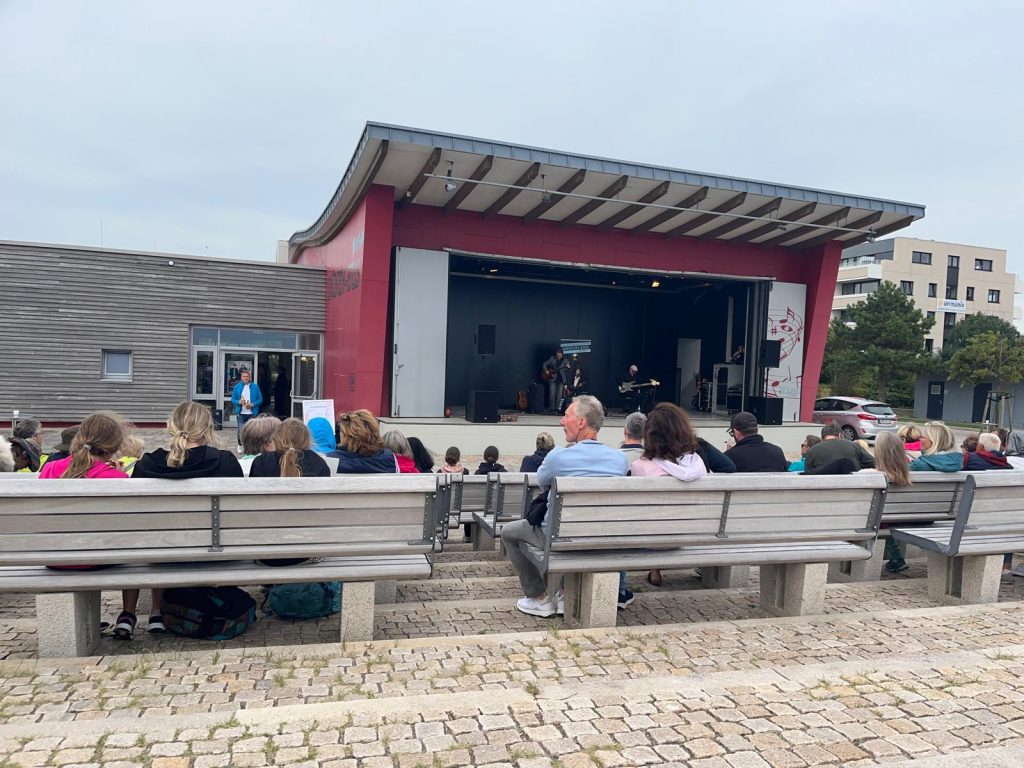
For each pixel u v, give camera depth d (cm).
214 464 321
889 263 6009
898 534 456
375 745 225
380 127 1151
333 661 308
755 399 1748
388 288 1447
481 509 635
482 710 252
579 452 374
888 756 228
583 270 1841
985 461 546
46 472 350
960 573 450
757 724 248
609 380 2211
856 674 297
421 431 1430
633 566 363
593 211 1531
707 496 374
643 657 321
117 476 335
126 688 274
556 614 416
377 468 437
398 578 334
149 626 364
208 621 362
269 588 436
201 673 292
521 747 226
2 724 238
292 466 345
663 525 368
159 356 1727
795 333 1791
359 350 1419
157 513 309
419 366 1492
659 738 235
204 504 312
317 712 246
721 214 1438
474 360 2034
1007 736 244
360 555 339
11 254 1612
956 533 413
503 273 1973
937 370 3925
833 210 1502
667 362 2189
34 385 1641
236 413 1636
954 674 300
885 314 4044
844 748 233
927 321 4078
